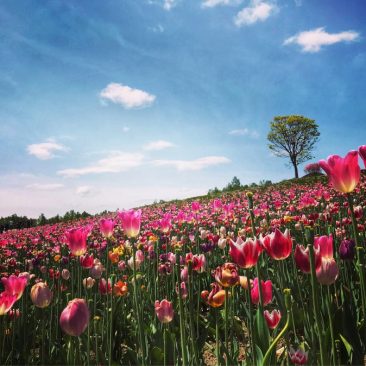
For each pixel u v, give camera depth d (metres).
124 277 5.16
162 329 3.68
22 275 3.16
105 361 3.21
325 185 21.28
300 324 3.51
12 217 30.72
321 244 2.29
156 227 8.38
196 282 4.69
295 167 54.22
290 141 53.50
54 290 4.88
